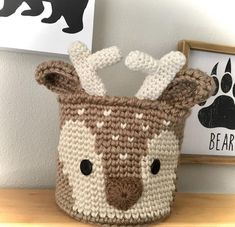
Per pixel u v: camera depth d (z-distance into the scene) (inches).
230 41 33.9
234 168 34.5
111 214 22.5
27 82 29.3
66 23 28.9
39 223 22.2
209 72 32.8
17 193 28.0
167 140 23.6
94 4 29.4
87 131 22.6
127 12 31.2
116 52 22.8
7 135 29.1
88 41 29.4
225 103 33.4
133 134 22.5
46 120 29.9
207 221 25.1
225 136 33.6
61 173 24.2
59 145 24.5
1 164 29.1
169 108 23.3
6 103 29.0
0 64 28.6
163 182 24.0
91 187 22.6
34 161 29.8
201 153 33.0
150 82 23.3
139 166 22.6
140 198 22.7
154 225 23.7
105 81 30.8
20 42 28.1
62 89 25.1
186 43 31.4
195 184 33.5
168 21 32.2
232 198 31.6
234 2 33.7
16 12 27.9
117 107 22.4
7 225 21.7
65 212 24.2
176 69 23.1
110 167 22.3
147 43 31.7
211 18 33.2
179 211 26.8
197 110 32.7
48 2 28.5
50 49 28.7
